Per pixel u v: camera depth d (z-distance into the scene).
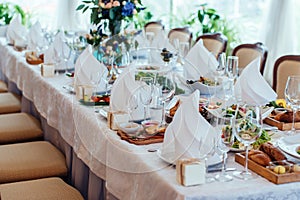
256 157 1.64
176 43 3.72
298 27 4.34
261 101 2.03
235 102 2.21
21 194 2.19
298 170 1.57
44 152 2.72
